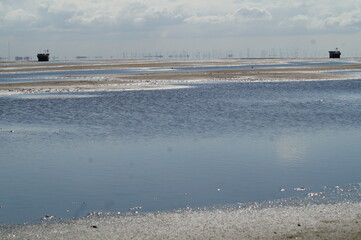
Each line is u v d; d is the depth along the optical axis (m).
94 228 16.30
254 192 20.70
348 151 28.88
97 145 31.30
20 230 16.31
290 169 24.80
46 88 68.44
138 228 16.16
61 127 37.94
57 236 15.61
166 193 20.89
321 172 24.11
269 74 95.19
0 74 111.62
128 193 21.00
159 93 61.91
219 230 15.76
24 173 24.77
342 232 15.16
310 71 105.38
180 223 16.58
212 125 38.12
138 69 128.62
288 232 15.36
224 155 28.11
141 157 27.92
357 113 44.34
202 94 60.78
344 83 76.44
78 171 25.00
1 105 50.81
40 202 19.89
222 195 20.36
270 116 42.75
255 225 16.14
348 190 20.56
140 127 37.50
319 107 48.66
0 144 31.84
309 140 32.19
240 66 141.25
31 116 43.50
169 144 31.25
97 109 47.47
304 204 18.50
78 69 131.50
